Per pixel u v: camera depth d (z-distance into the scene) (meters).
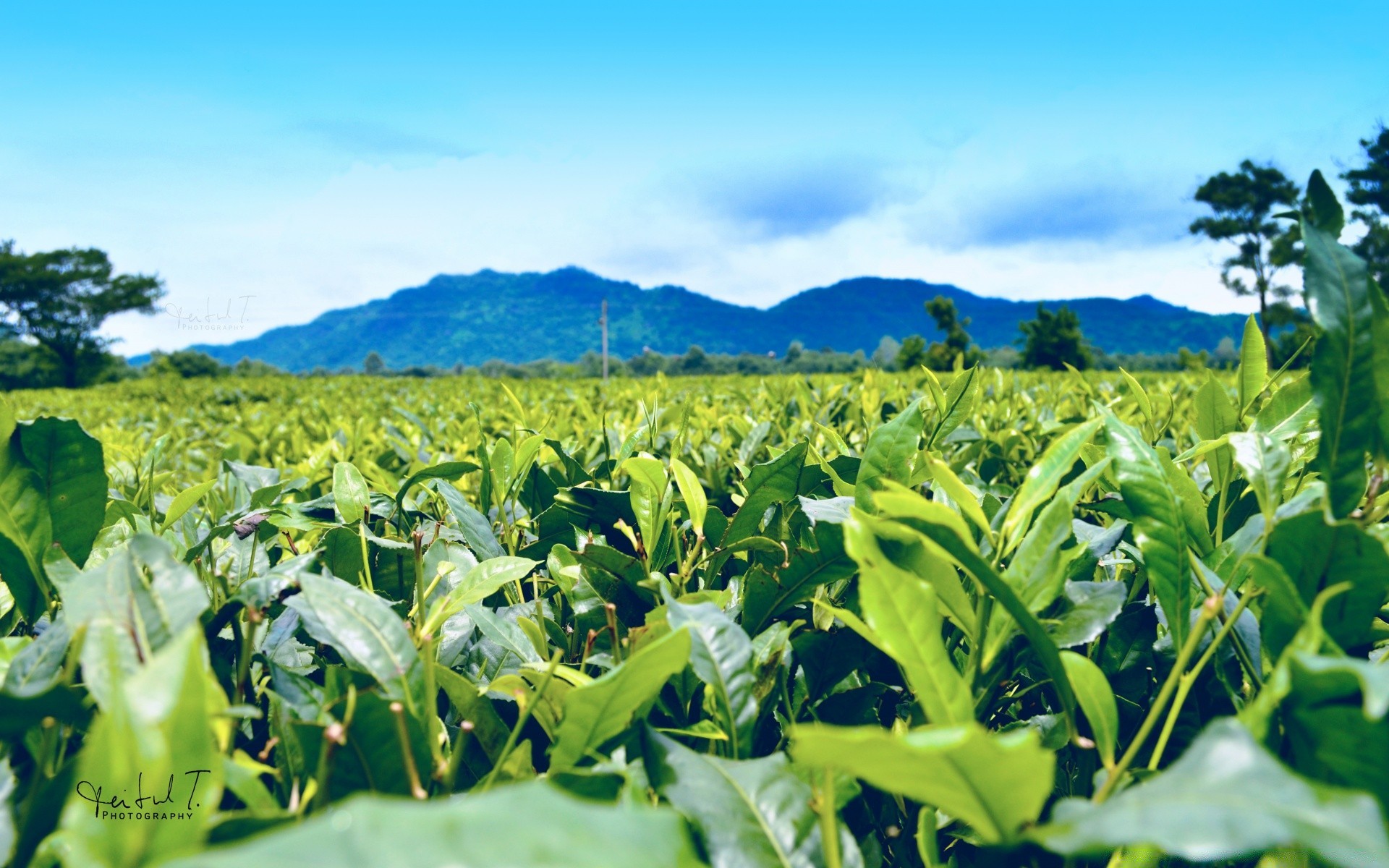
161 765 0.51
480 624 1.31
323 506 1.83
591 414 3.97
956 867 1.06
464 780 1.07
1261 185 60.44
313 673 1.33
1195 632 0.88
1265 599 1.05
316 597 0.98
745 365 124.81
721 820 0.80
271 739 0.98
